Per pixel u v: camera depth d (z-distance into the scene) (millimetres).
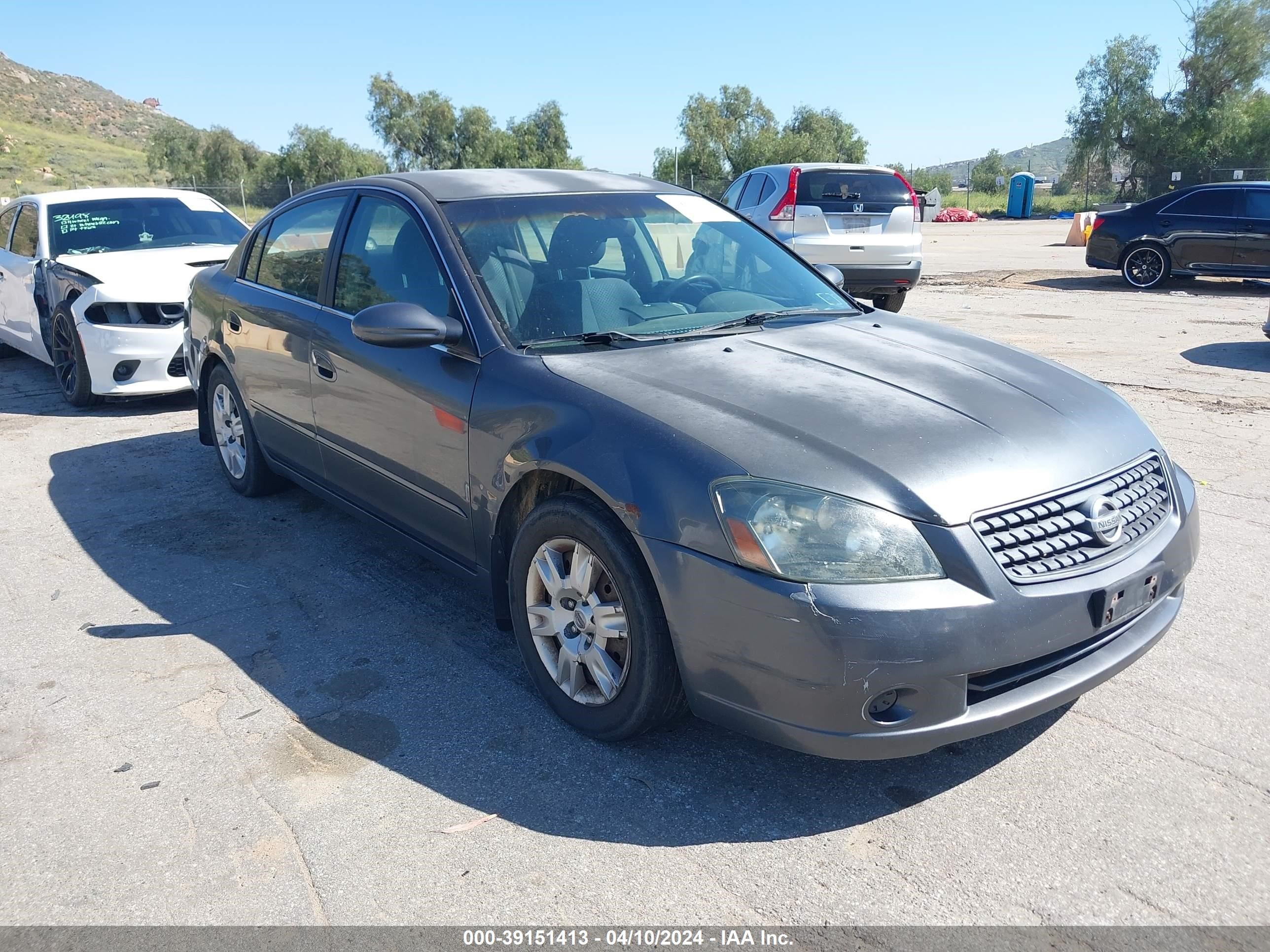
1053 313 11695
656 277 3848
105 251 7938
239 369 4949
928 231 32719
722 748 3000
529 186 4070
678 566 2604
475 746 3021
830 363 3225
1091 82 49719
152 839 2602
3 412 7566
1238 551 4359
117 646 3723
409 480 3695
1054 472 2695
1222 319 11031
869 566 2430
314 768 2916
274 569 4438
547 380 3109
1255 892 2336
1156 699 3203
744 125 65125
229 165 70062
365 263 4051
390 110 67500
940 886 2381
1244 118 46344
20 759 2980
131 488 5621
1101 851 2494
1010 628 2459
